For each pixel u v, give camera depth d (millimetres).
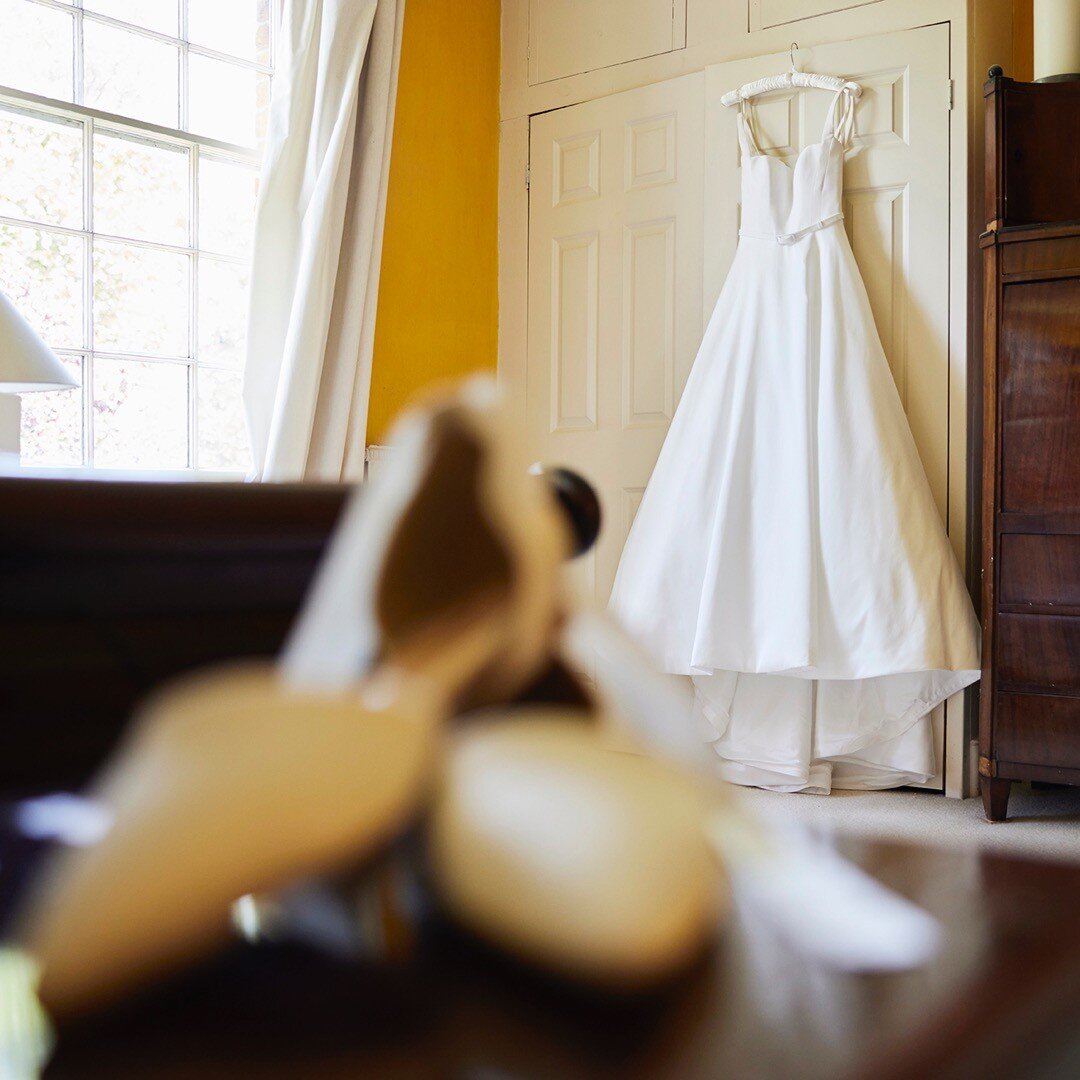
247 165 3447
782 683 3176
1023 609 2789
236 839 219
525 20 3971
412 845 255
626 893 232
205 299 3346
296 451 3125
